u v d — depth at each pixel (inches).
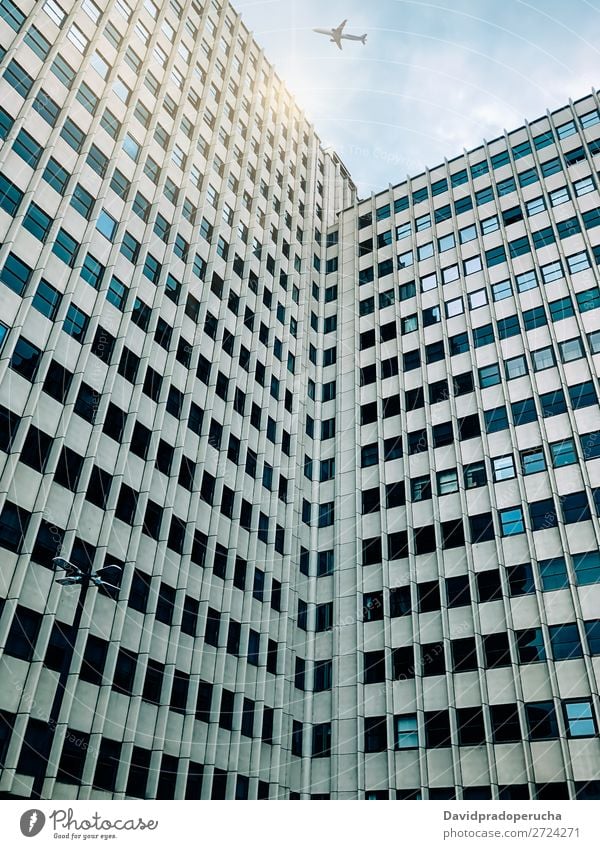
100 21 1812.3
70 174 1579.7
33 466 1264.8
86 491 1348.4
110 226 1652.3
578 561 1599.4
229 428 1830.7
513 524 1736.0
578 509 1663.4
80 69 1692.9
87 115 1685.5
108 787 1207.6
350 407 2253.9
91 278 1549.0
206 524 1659.7
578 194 2145.7
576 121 2269.9
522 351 1982.0
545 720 1459.2
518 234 2201.0
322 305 2556.6
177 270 1839.3
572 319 1939.0
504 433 1883.6
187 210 1956.2
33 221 1440.7
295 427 2124.8
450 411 2014.0
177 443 1648.6
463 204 2409.0
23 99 1504.7
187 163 2012.8
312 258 2600.9
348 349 2395.4
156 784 1288.1
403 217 2561.5
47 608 1194.0
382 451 2086.6
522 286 2098.9
